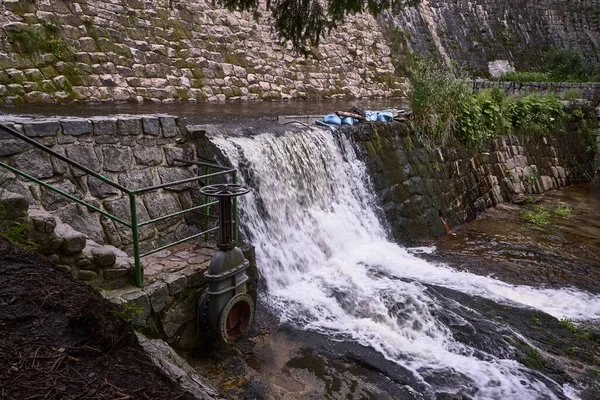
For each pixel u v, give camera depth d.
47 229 3.89
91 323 2.63
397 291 6.54
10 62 8.91
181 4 12.66
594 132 15.72
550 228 10.30
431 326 5.77
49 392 2.14
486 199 11.59
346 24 17.61
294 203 7.44
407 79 18.89
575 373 5.12
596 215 11.48
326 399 4.35
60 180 5.08
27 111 8.07
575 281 7.58
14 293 2.84
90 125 5.39
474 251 8.77
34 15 9.52
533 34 25.03
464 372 4.93
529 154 13.63
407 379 4.74
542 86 16.20
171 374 2.69
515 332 5.80
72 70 9.89
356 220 8.44
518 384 4.81
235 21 13.89
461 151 11.36
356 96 16.94
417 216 9.55
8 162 4.69
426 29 21.03
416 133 10.34
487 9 23.92
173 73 11.91
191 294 4.59
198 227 6.34
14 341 2.43
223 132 7.06
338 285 6.70
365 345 5.28
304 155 7.76
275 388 4.39
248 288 5.12
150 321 4.18
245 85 13.66
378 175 9.15
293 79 15.14
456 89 11.20
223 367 4.55
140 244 5.68
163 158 6.15
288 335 5.34
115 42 10.88
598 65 22.69
